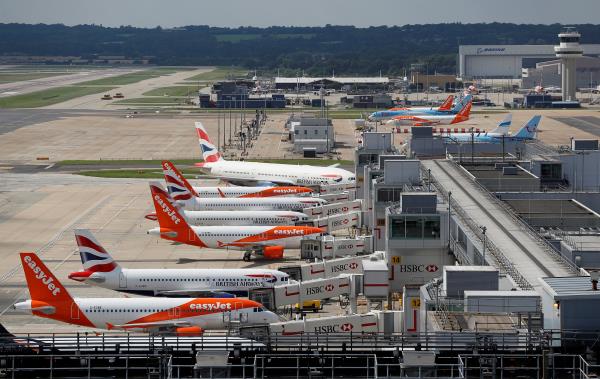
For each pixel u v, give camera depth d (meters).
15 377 166.88
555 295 161.50
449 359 162.88
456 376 160.25
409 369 154.38
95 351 172.50
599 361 158.25
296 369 165.75
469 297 175.62
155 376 162.75
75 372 167.75
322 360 166.50
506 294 175.50
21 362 170.50
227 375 155.25
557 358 160.38
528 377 159.38
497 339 166.88
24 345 174.62
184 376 164.25
